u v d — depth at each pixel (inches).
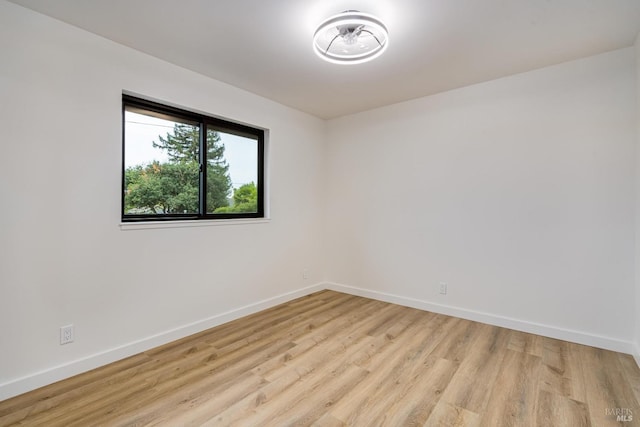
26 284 74.0
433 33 83.6
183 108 107.2
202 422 63.4
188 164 112.3
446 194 127.2
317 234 164.1
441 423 63.5
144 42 89.0
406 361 88.7
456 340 102.6
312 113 156.8
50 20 77.2
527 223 109.2
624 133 93.2
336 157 163.9
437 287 130.1
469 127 121.0
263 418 64.7
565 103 102.0
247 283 127.4
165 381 78.3
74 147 81.4
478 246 119.6
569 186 101.6
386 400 70.9
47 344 76.9
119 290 90.0
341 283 162.9
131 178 97.6
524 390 74.7
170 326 101.8
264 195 138.6
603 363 86.8
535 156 107.4
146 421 63.6
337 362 88.1
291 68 105.3
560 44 90.2
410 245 137.9
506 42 88.7
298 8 73.4
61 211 79.3
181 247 105.0
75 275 81.7
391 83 118.0
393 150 142.6
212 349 96.0
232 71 107.8
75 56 81.4
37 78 75.4
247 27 81.4
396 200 141.9
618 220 94.1
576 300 100.7
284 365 86.4
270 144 137.2
